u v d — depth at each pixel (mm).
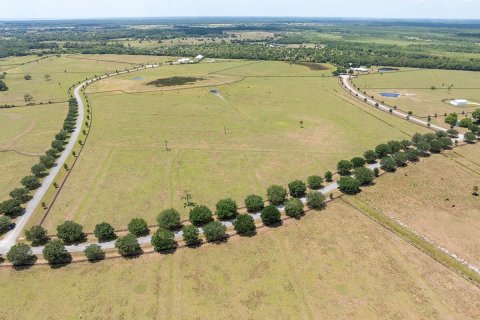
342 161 118188
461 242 84688
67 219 94750
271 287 71938
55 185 110250
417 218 94062
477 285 71750
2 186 112625
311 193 98688
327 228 90062
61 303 68875
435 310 66312
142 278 74688
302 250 82250
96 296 70312
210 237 84562
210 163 126125
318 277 74250
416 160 127062
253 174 118125
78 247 84125
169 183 112438
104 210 98500
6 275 75938
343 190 106562
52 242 79938
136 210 98438
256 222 92688
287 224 91938
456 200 102000
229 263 78625
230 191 107938
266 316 65625
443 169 120188
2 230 90375
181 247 83812
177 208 99250
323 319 64875
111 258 80500
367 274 74938
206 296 70062
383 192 106438
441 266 76875
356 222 92375
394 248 82438
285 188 108625
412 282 72688
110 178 115688
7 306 68375
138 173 119000
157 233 82375
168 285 72812
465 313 65688
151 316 65875
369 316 65312
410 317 64938
